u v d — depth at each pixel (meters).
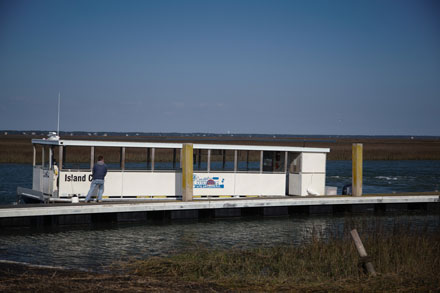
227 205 21.88
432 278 11.30
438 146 125.62
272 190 24.67
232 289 10.68
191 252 15.18
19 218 19.08
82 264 14.09
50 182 20.94
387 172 52.88
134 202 20.52
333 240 15.66
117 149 54.53
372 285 10.85
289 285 11.08
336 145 114.12
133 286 10.56
